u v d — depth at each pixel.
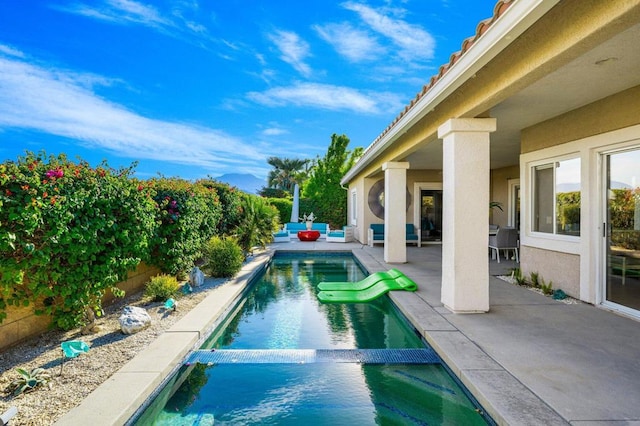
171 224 7.48
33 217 4.06
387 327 6.12
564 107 6.21
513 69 4.11
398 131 7.48
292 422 3.57
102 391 3.52
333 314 6.89
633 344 4.47
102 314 5.63
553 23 3.50
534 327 5.09
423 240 16.50
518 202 13.04
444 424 3.48
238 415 3.70
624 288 5.68
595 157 6.02
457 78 4.61
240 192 14.19
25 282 4.60
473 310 5.73
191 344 4.85
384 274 8.66
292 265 12.56
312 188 27.14
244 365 4.62
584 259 6.21
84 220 4.89
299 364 4.62
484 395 3.37
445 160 6.02
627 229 5.59
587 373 3.76
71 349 3.92
